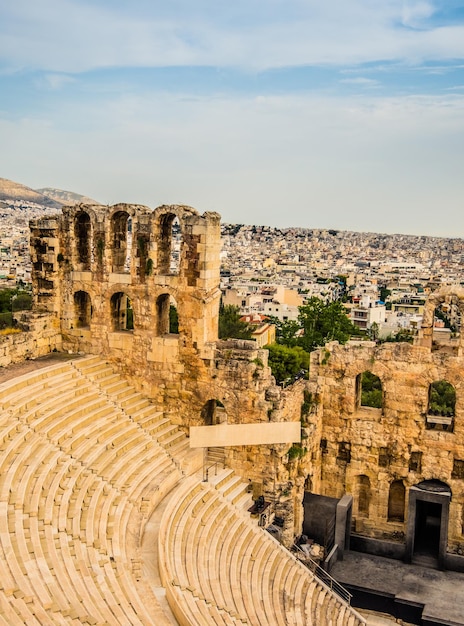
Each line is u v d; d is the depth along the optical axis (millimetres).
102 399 46531
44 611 22906
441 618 39938
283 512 46469
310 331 119375
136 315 50312
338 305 122812
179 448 47625
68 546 29797
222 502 41781
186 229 47688
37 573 25797
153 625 26203
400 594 42531
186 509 39344
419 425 50281
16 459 34281
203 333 48469
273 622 32094
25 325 50625
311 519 49125
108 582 28609
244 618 30906
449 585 44031
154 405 50500
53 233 51906
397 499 53125
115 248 51625
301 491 49000
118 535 33625
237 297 189375
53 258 52031
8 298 97000
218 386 48375
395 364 50469
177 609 28422
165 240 50625
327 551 46938
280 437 46000
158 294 49406
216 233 49094
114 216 50938
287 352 90688
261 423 46250
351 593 43375
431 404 94188
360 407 55000
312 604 37531
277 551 40688
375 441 51719
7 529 27781
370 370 51312
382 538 51625
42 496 32906
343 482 53219
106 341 51469
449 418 53250
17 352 48719
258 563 38188
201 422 49750
